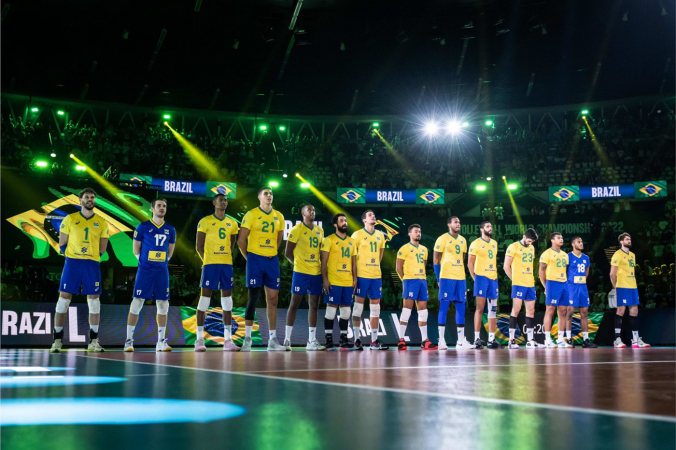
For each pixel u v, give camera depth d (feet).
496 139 80.48
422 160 80.02
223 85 76.74
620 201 70.33
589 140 78.02
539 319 42.50
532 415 6.03
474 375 11.55
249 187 75.77
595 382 9.96
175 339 35.42
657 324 43.86
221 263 27.96
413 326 40.42
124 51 69.41
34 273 52.42
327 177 79.41
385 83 77.36
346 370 12.98
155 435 4.95
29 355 21.59
